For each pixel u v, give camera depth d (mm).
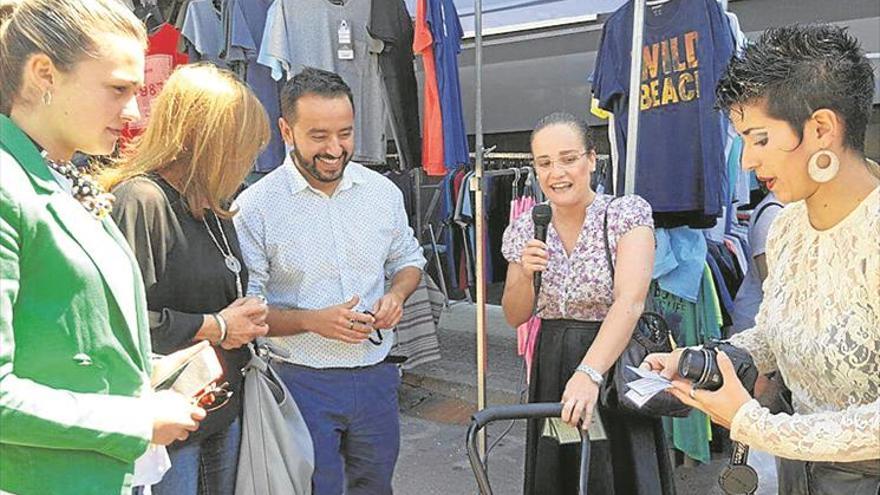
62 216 1031
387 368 2139
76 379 1047
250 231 1969
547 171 1896
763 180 1153
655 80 2754
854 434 1033
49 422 980
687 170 2721
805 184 1100
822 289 1142
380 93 3432
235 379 1685
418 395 4367
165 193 1545
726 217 3342
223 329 1562
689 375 1198
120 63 1067
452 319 5707
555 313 1976
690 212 2783
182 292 1552
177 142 1553
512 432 3730
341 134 1918
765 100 1076
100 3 1060
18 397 955
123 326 1118
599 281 1886
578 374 1710
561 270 1942
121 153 1599
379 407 2104
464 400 4246
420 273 2270
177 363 1375
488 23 4336
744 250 3396
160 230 1512
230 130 1565
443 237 5660
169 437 1168
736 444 1394
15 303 987
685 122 2699
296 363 2014
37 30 1016
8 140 1009
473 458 1523
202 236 1609
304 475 1766
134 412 1096
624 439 1908
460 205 5320
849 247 1093
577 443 1882
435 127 3258
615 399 1785
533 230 2025
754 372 1309
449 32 3260
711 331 3006
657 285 2996
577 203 1917
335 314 1905
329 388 2016
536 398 2025
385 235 2121
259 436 1709
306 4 3225
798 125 1062
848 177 1087
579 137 1880
